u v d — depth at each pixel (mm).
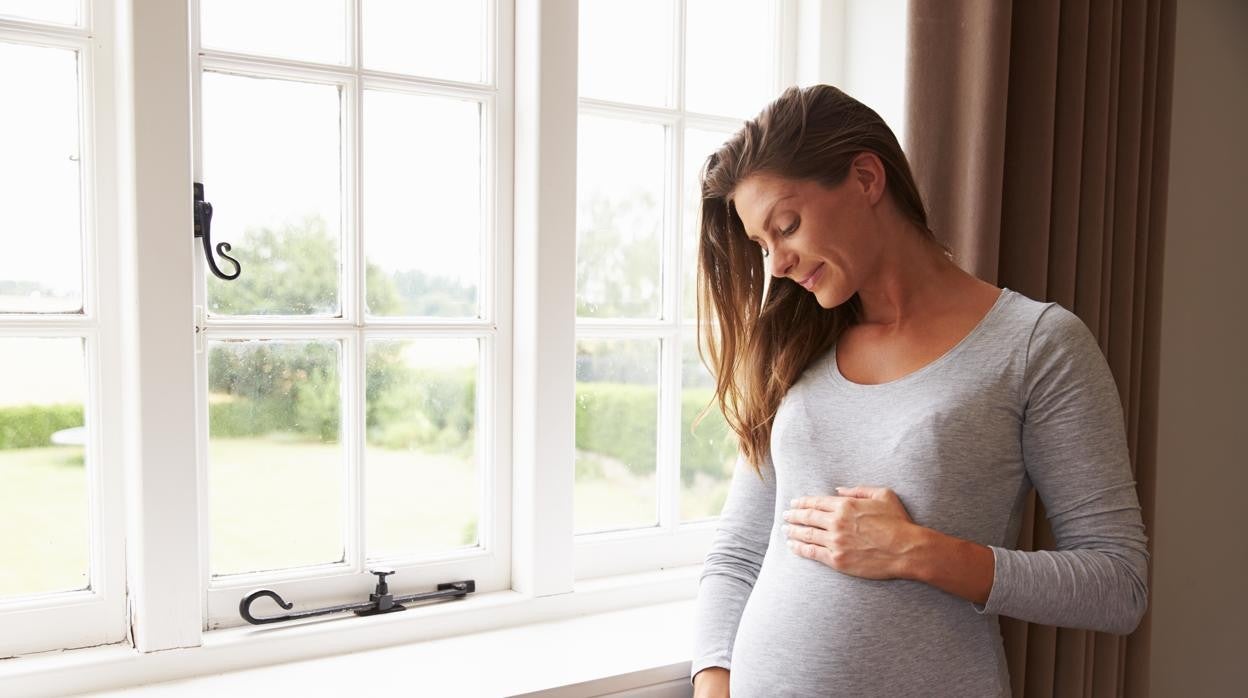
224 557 1399
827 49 1917
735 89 1907
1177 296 2133
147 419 1244
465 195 1582
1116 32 1669
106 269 1283
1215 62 2180
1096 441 1038
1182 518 2188
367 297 1498
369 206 1489
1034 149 1563
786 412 1238
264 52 1393
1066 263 1604
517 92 1572
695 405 1873
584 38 1708
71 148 1275
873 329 1220
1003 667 1114
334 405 1477
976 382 1078
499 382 1601
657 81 1800
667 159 1811
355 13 1444
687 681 1426
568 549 1609
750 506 1364
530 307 1554
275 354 1419
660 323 1800
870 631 1070
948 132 1531
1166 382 2121
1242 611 2391
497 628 1547
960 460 1063
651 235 1805
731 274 1310
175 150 1242
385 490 1527
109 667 1246
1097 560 1013
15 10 1232
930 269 1173
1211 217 2207
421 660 1392
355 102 1446
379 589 1469
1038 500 1606
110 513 1302
